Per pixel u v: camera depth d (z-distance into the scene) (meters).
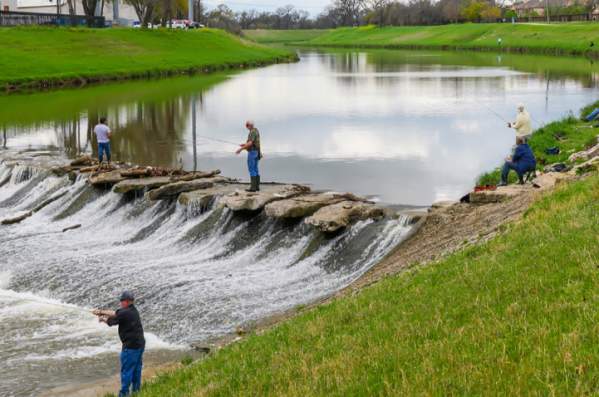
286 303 18.20
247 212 23.28
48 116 47.81
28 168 31.39
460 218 19.36
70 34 91.06
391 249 19.38
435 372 9.00
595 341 8.54
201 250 22.92
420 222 20.09
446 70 86.00
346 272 19.62
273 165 31.48
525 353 8.84
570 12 162.00
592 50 103.94
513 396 7.95
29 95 60.81
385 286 14.46
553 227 13.52
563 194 15.85
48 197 29.34
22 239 25.28
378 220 21.28
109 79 76.44
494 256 13.17
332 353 10.95
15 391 14.42
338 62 113.69
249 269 20.97
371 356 10.17
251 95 60.56
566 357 8.28
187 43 107.19
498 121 42.69
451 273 13.31
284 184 26.66
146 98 58.59
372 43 177.25
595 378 7.79
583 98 51.47
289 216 21.73
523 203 17.64
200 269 21.30
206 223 23.88
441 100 53.91
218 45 112.94
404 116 45.91
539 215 14.88
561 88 59.12
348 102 54.41
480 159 31.86
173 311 18.53
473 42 142.88
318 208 22.31
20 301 20.02
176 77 82.12
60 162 32.66
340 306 13.86
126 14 139.25
